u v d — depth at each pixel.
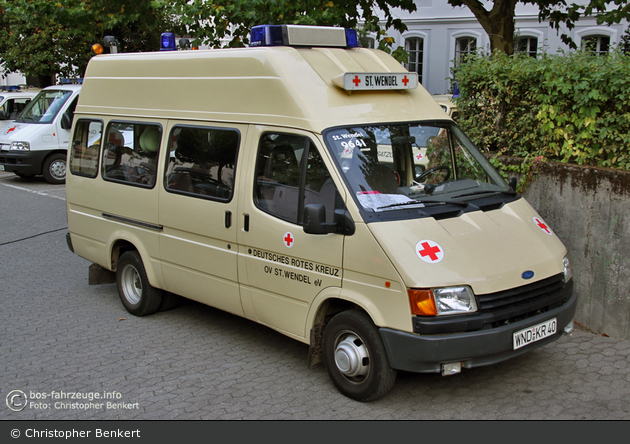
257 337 5.93
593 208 5.56
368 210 4.28
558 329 4.40
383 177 4.57
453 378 4.87
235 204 5.09
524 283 4.22
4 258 9.01
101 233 6.70
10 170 15.51
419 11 20.52
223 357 5.47
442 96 12.36
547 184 5.91
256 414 4.44
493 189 5.04
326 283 4.46
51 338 6.00
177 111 5.70
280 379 4.99
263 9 8.45
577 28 17.58
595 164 5.80
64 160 15.82
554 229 5.89
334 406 4.50
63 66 19.86
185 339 5.91
